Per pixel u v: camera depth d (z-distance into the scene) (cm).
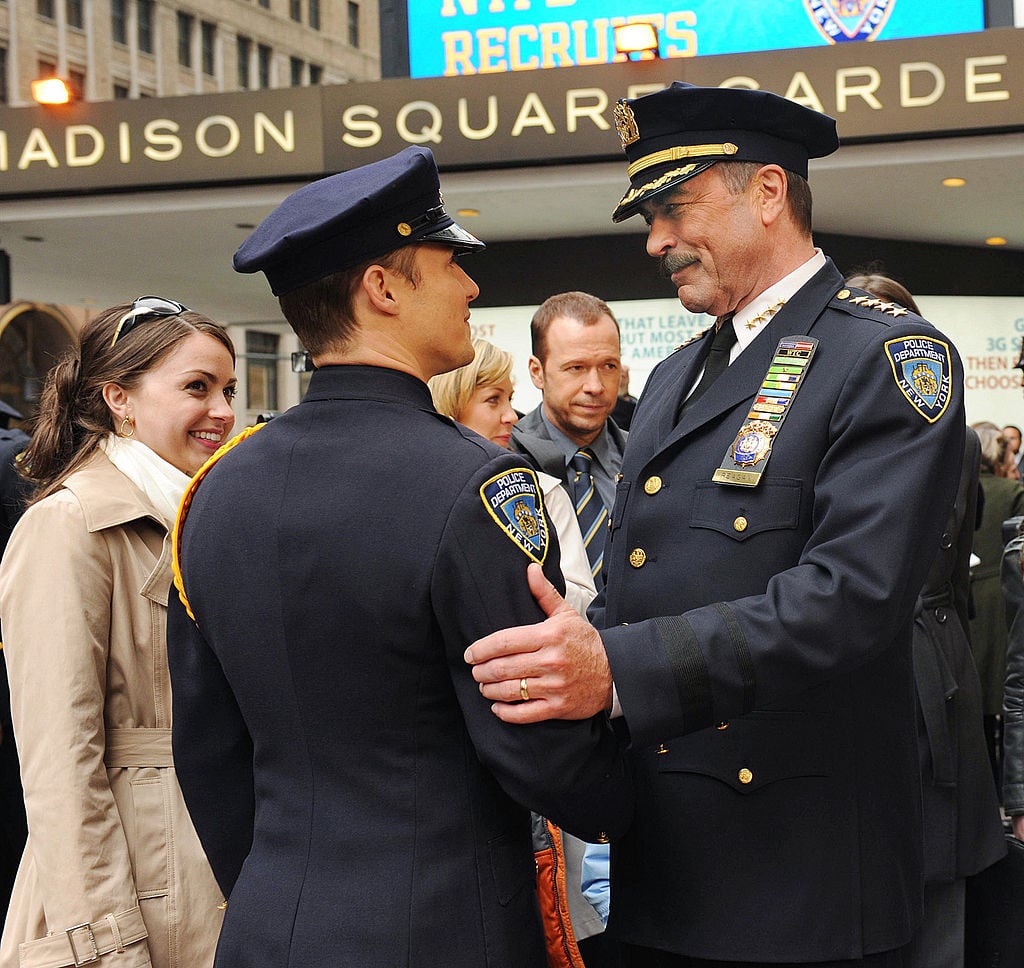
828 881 150
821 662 137
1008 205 716
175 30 1988
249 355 1209
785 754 151
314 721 132
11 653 179
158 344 200
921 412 143
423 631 127
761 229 159
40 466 205
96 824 172
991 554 451
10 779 300
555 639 127
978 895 245
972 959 245
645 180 163
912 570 141
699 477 157
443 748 131
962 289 838
